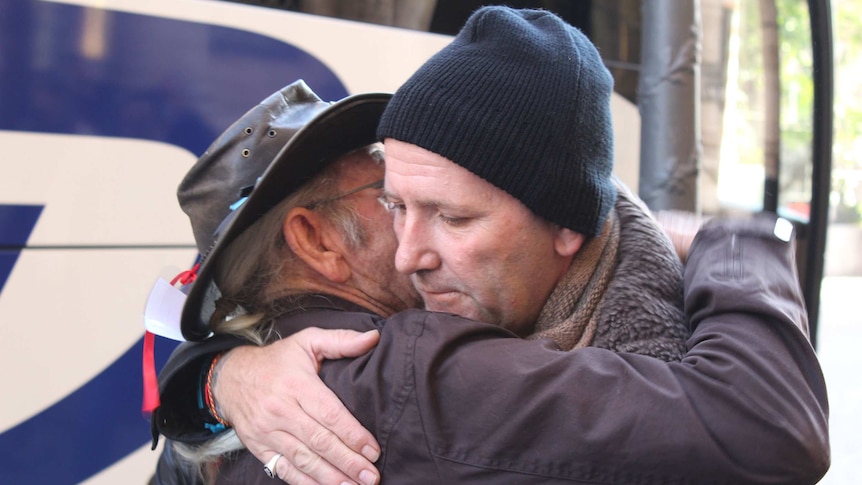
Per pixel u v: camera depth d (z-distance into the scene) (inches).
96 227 70.8
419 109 37.5
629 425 33.8
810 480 35.0
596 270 41.9
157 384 43.9
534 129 36.9
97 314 71.3
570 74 38.0
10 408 68.5
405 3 83.5
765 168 110.2
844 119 330.0
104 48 70.4
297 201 44.6
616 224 44.0
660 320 40.1
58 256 69.6
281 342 42.3
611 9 94.2
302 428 38.3
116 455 72.9
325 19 79.3
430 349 36.9
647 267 42.1
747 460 33.6
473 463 35.4
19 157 67.8
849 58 327.3
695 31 94.0
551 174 37.3
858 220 332.5
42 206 68.8
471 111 36.8
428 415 36.0
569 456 34.4
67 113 69.3
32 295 68.9
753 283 38.7
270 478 41.1
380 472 37.4
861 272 328.8
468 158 36.7
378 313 45.4
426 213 39.1
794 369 35.9
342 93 80.4
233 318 44.3
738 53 108.8
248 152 45.8
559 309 41.5
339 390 38.9
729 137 108.4
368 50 81.4
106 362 71.9
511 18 38.6
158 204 73.0
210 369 45.1
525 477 34.9
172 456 52.4
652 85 94.7
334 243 44.6
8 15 67.0
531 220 38.7
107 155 70.9
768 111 109.9
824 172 113.5
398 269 39.9
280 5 77.5
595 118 39.3
